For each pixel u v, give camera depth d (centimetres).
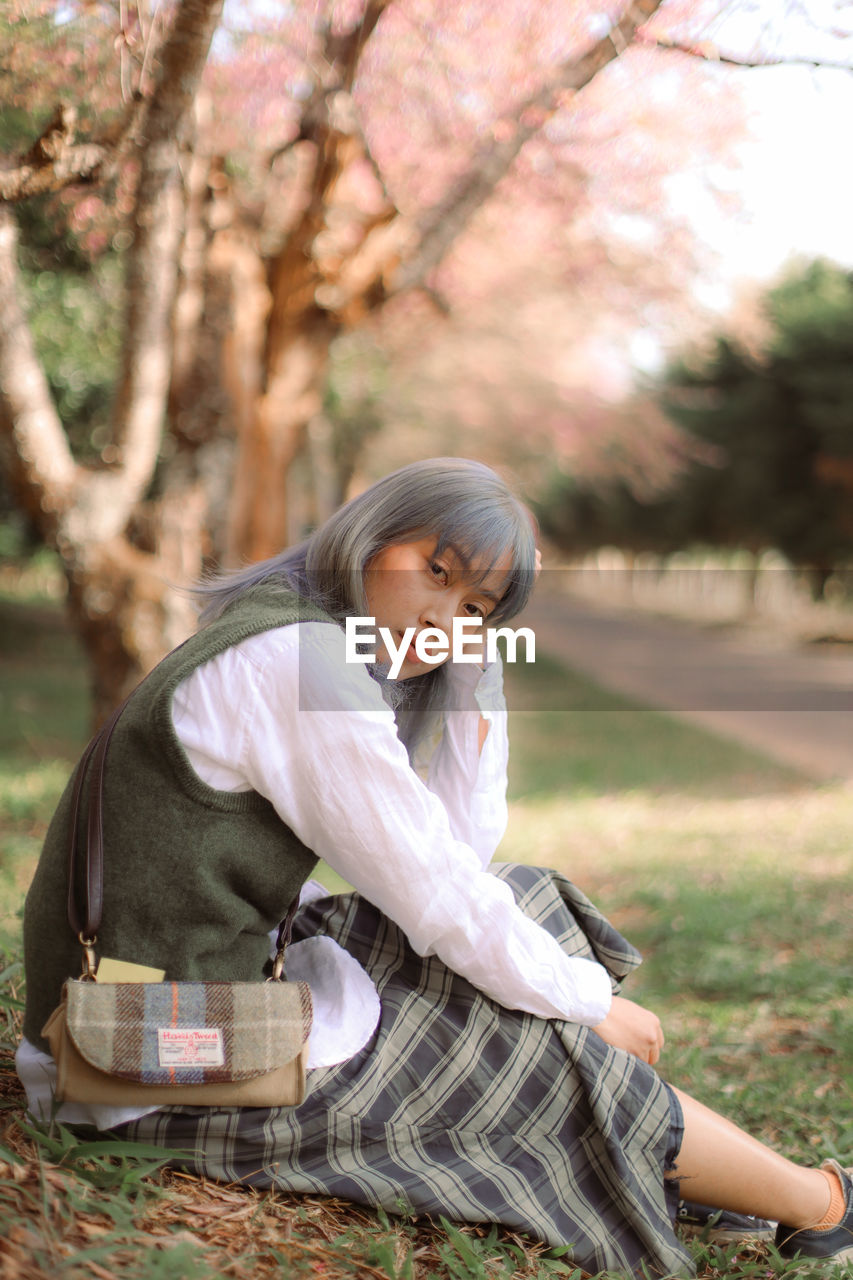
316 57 593
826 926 532
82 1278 142
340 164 650
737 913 547
